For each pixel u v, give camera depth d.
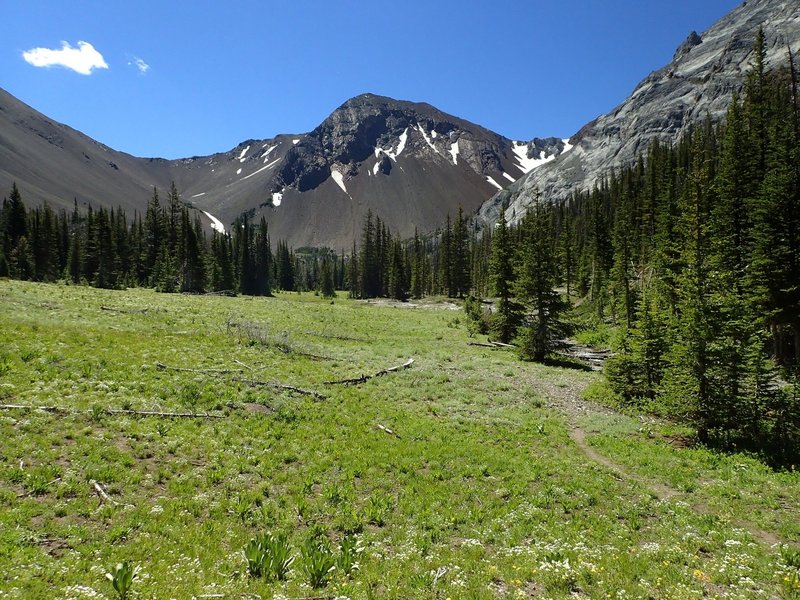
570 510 13.76
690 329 20.78
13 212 103.94
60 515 10.37
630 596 8.66
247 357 28.91
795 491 15.14
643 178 112.19
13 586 7.32
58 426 14.48
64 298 41.31
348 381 27.75
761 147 42.31
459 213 110.25
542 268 42.56
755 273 30.36
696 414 20.72
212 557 9.69
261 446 16.73
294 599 8.18
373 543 11.28
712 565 10.18
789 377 22.38
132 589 7.69
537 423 23.00
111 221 108.81
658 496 15.02
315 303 80.38
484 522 12.87
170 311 42.72
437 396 27.22
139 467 13.41
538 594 8.97
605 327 57.53
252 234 126.12
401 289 116.81
